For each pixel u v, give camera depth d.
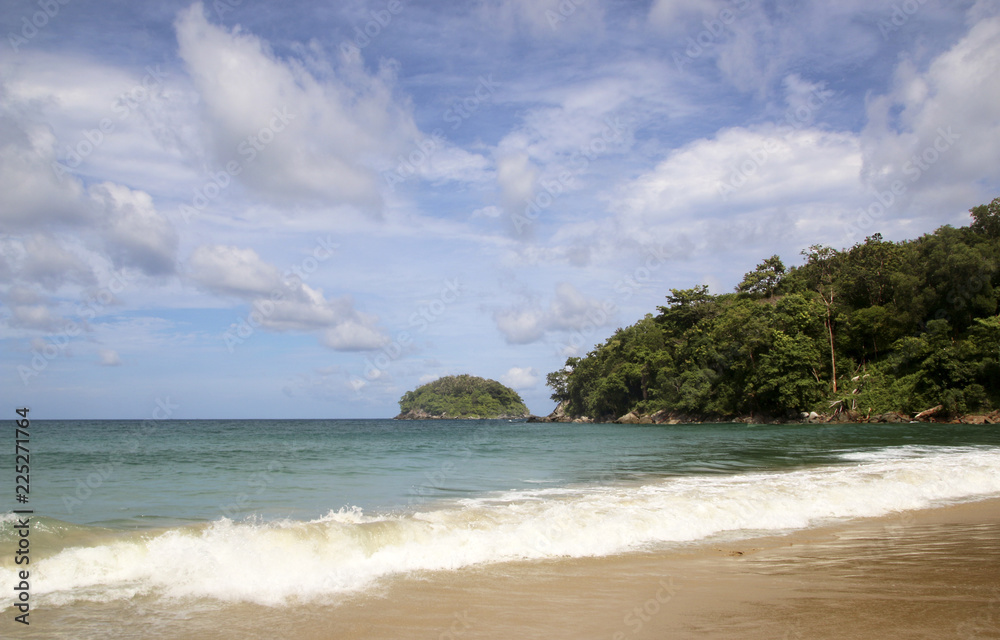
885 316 75.31
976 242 75.56
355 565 8.24
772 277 102.12
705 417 86.94
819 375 75.81
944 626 5.72
